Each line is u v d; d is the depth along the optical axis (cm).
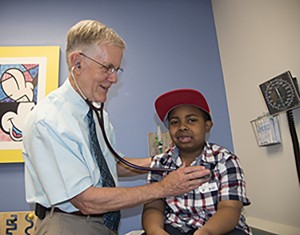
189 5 161
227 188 88
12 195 129
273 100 98
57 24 152
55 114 83
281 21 100
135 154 139
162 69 150
